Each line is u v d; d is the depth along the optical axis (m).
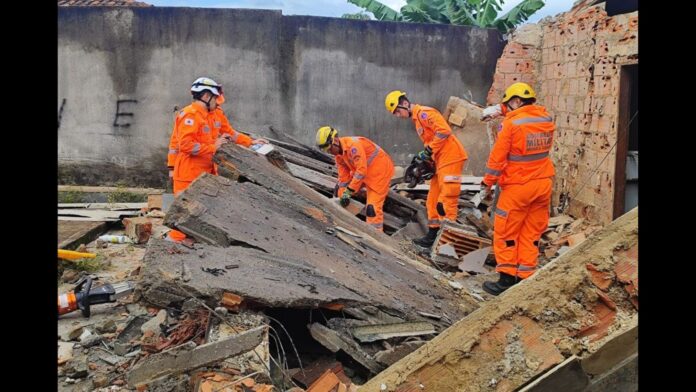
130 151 10.87
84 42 10.53
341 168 7.47
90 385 3.44
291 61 10.82
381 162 7.20
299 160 9.01
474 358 2.53
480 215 8.23
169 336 3.67
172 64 10.66
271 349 4.00
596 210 7.99
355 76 10.98
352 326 4.07
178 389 3.14
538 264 7.08
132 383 3.14
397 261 5.34
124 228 8.02
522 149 5.58
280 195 5.79
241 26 10.65
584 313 2.43
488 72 11.16
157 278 3.71
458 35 11.04
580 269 2.51
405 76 11.06
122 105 10.73
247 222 4.75
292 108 10.95
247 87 10.83
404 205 8.36
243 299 3.71
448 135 7.09
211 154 6.08
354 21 10.82
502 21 12.69
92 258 5.99
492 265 7.05
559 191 9.24
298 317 4.28
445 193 7.18
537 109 5.65
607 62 7.72
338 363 3.89
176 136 6.26
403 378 2.68
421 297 4.72
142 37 10.56
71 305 4.37
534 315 2.50
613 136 7.56
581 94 8.49
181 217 4.54
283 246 4.64
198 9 10.54
